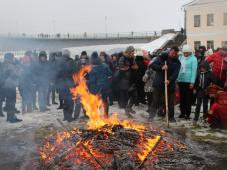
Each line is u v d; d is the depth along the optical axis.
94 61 9.88
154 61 9.70
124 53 10.90
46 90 11.70
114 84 12.30
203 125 9.20
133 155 5.52
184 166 5.64
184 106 10.03
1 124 9.68
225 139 7.79
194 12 48.47
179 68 9.53
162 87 9.66
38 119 10.33
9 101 9.88
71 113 9.94
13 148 7.27
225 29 45.88
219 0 45.84
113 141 5.79
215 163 6.19
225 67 9.34
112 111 11.39
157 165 5.52
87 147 5.70
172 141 6.21
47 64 11.58
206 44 47.69
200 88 9.54
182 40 50.19
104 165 5.41
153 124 9.23
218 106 8.77
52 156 5.93
